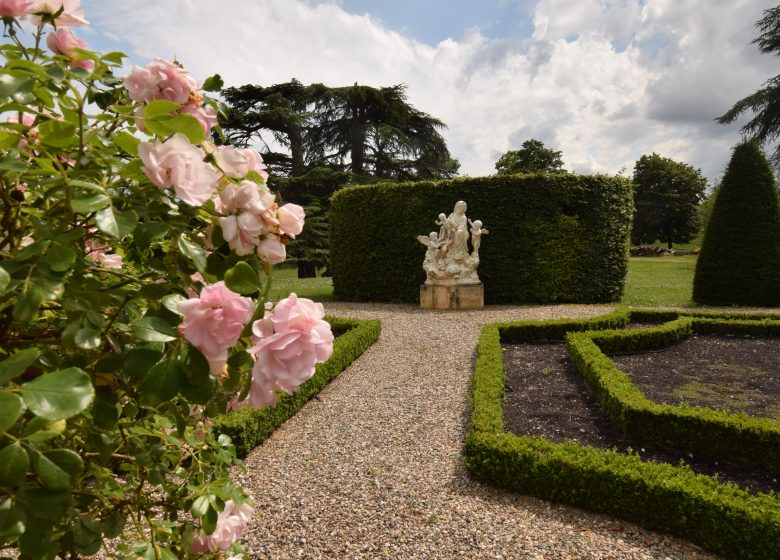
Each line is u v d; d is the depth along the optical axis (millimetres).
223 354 1037
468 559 3205
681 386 6562
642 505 3549
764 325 9273
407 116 29641
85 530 1295
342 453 4727
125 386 1266
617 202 13992
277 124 25953
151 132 1152
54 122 1097
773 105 26109
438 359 7824
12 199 1274
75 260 1079
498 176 13898
